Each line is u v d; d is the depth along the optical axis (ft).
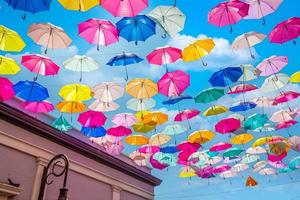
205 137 25.39
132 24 14.19
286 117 24.26
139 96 19.10
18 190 21.26
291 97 21.76
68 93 18.93
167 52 16.76
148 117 22.61
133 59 16.94
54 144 26.84
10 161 22.31
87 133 24.70
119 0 12.36
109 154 33.35
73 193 27.78
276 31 15.93
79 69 17.89
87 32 14.76
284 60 18.75
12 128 23.02
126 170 36.83
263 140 26.37
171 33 14.92
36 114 25.48
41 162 24.79
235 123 24.03
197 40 16.08
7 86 17.72
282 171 32.76
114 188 34.01
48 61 16.98
